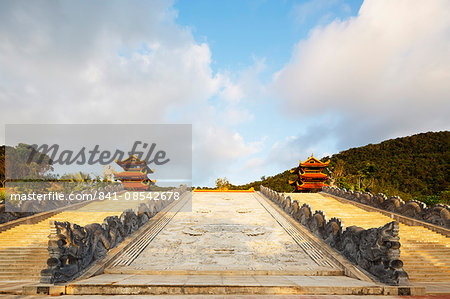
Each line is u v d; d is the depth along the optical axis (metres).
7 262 10.55
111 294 7.44
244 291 7.43
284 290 7.47
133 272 9.86
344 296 7.25
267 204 25.56
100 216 17.48
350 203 24.69
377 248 8.73
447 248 12.22
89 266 9.50
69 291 7.47
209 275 9.62
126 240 13.01
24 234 13.09
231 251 12.88
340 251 11.48
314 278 9.09
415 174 57.94
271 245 13.83
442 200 33.47
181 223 18.09
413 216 16.91
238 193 34.56
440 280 9.84
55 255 7.92
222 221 18.75
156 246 13.52
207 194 33.28
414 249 12.14
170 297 7.06
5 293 7.46
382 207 20.33
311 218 15.34
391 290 7.50
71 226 8.73
